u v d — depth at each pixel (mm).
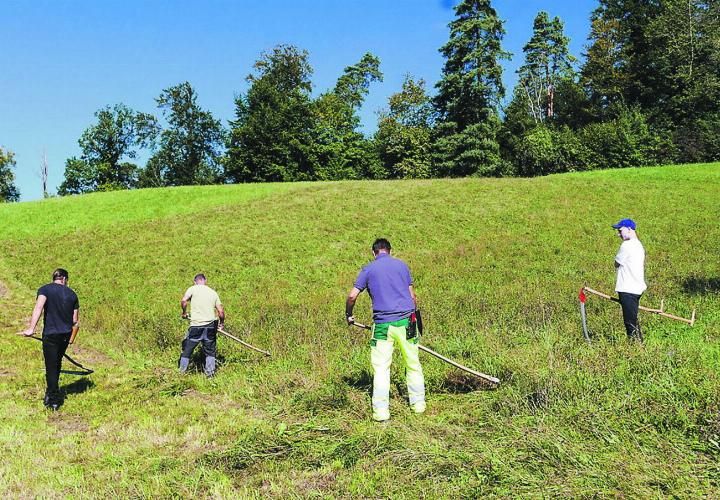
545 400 5555
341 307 13648
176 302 15703
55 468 5246
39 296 7391
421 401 6074
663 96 60062
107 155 71562
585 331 8125
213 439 5879
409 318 6145
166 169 71562
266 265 18891
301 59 67188
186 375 8820
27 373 9305
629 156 46969
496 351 7652
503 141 58281
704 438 4410
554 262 17000
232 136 62031
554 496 3812
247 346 9469
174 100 70062
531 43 74375
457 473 4355
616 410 5035
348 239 21312
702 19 54875
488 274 16203
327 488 4438
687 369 5641
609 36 64875
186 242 22094
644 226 20688
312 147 62000
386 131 61875
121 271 19234
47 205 32000
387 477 4449
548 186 27703
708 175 29047
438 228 22062
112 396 7863
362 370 7691
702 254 16266
